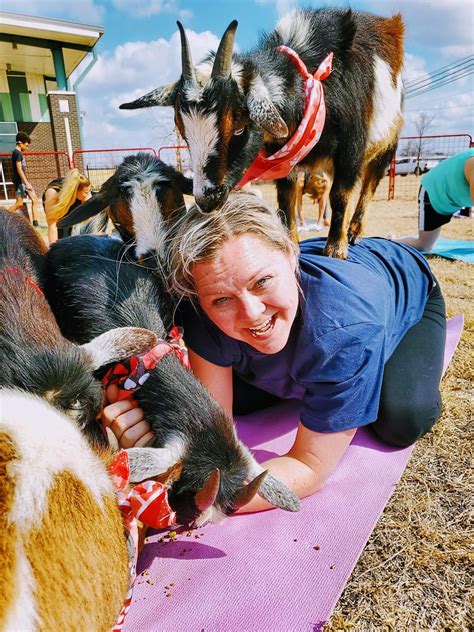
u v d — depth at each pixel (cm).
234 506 61
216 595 62
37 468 38
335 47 106
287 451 87
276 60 101
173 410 66
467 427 91
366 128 111
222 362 80
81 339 79
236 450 65
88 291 80
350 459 83
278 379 80
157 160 103
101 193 101
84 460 43
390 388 82
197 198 73
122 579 45
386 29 120
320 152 109
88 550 39
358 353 68
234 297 65
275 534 70
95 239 91
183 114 93
